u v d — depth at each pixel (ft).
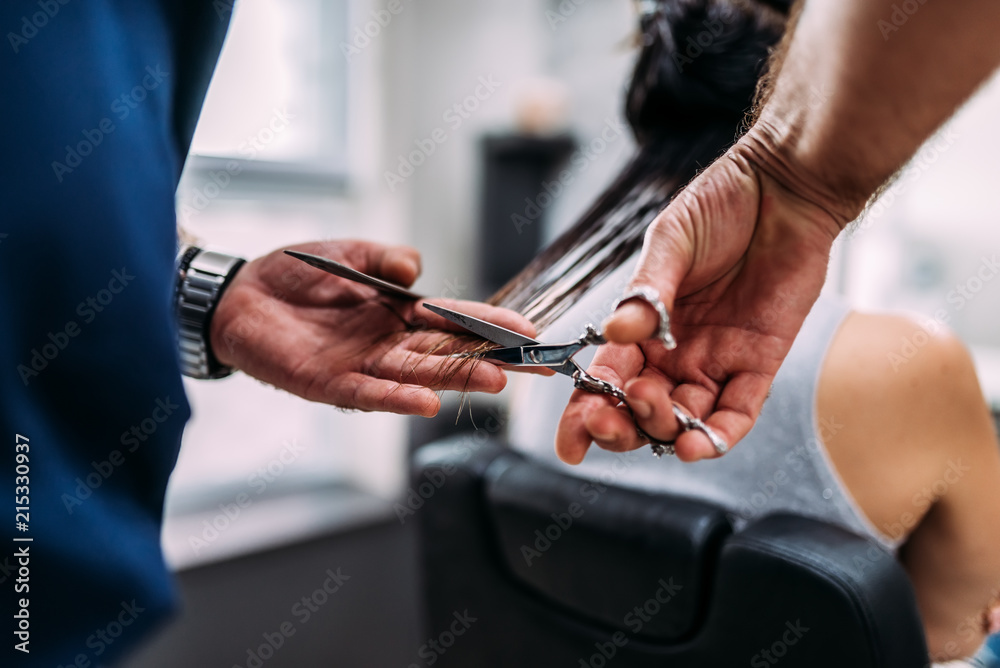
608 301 2.19
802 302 1.31
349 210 8.32
